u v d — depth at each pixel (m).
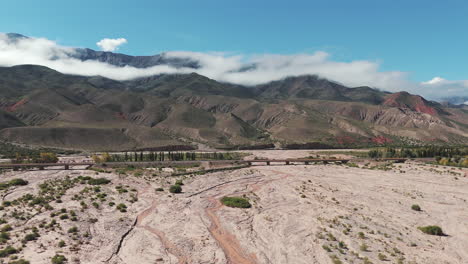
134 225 58.53
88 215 61.00
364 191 97.38
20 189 83.62
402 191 97.75
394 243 53.16
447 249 52.72
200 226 58.84
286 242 52.12
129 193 81.69
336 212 70.81
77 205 66.88
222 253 47.22
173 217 63.78
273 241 52.66
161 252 46.94
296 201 81.50
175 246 49.38
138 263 43.22
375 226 62.19
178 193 86.19
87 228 54.28
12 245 44.75
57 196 73.06
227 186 100.06
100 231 53.69
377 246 51.06
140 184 94.94
